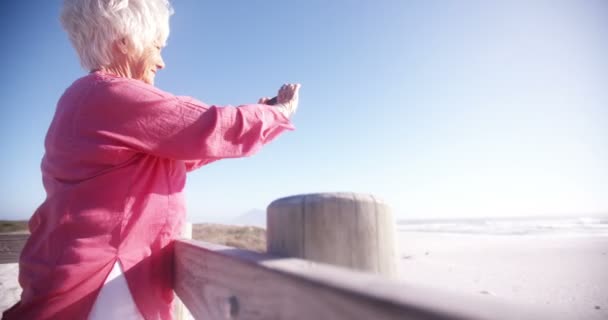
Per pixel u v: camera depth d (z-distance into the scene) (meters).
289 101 1.44
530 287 11.86
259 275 0.60
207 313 0.85
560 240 30.62
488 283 12.60
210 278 0.85
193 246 1.00
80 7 1.16
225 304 0.74
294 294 0.49
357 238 0.70
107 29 1.15
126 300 1.00
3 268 3.02
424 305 0.31
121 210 1.03
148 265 1.08
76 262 0.96
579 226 56.19
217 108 1.06
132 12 1.17
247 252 0.77
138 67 1.25
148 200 1.09
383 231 0.73
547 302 9.88
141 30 1.20
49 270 0.96
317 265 0.55
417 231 57.62
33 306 0.96
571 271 14.87
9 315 0.99
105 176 1.02
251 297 0.63
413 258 19.80
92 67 1.22
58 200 1.01
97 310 0.97
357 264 0.69
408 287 0.37
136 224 1.05
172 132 1.01
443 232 52.47
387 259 0.72
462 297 0.32
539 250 23.03
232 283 0.72
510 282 12.74
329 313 0.41
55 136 1.08
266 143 1.23
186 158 1.06
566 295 10.64
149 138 1.01
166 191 1.16
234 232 20.86
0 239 2.94
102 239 1.00
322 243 0.69
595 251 21.34
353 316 0.37
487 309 0.28
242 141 1.11
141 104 1.00
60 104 1.14
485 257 19.97
